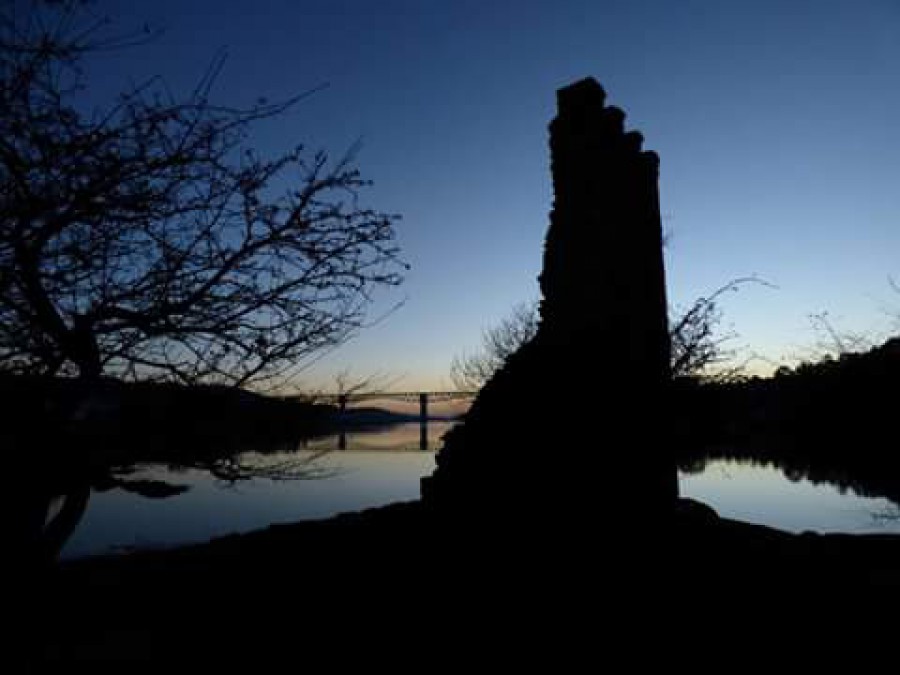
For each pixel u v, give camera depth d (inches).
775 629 211.5
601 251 339.6
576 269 346.3
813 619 220.7
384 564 291.0
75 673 174.2
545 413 318.0
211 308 118.0
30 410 112.5
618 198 345.1
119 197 105.5
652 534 289.7
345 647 203.3
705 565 277.7
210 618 229.0
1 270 99.4
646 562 269.6
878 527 473.7
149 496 120.3
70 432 117.2
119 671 181.2
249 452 124.0
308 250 118.5
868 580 264.2
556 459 304.5
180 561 312.7
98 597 250.2
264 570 293.7
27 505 117.0
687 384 444.1
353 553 313.3
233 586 269.3
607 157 351.6
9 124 98.0
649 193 354.3
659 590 245.1
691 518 382.6
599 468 300.5
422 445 1384.1
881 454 519.8
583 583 248.4
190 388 116.6
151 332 113.0
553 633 208.7
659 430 317.7
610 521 288.4
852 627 214.2
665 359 334.3
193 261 115.1
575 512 290.7
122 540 411.8
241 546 344.2
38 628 151.0
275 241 118.8
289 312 122.0
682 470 579.8
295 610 239.1
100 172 103.2
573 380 320.8
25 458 113.5
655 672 181.0
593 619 219.0
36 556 120.8
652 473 307.4
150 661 191.0
